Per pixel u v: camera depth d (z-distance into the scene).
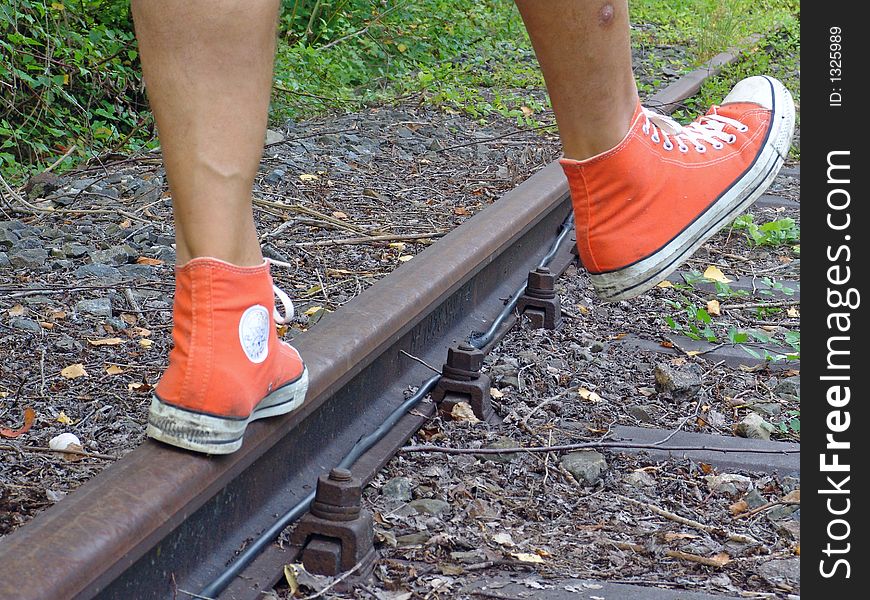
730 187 2.13
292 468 2.28
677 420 2.96
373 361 2.66
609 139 2.02
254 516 2.11
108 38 7.57
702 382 3.16
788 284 4.28
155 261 4.01
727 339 3.62
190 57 1.64
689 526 2.36
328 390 2.33
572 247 4.40
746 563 2.19
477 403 2.82
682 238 2.11
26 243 4.07
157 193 4.93
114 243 4.22
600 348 3.45
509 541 2.21
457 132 6.72
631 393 3.12
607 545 2.24
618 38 1.91
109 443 2.59
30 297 3.51
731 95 2.26
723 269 4.45
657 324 3.73
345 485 2.03
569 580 2.06
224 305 1.75
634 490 2.53
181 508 1.77
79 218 4.57
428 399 2.85
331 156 5.78
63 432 2.62
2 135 6.67
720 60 9.19
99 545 1.56
